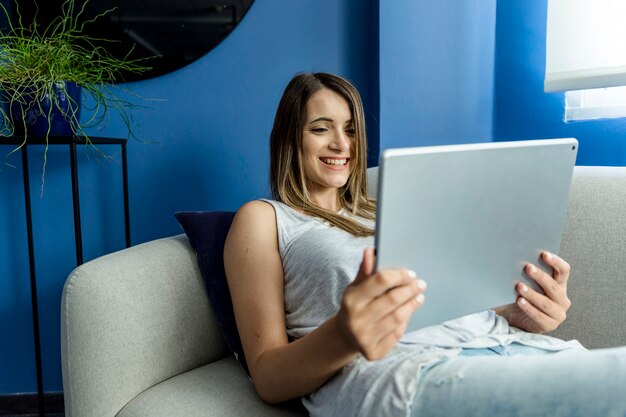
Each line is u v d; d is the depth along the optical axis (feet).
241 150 5.42
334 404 2.51
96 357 2.89
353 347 2.26
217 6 5.21
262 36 5.34
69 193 5.25
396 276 2.02
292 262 3.21
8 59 4.38
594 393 1.93
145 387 3.12
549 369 2.04
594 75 4.43
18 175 5.17
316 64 5.45
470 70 5.34
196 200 5.41
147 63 5.17
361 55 5.49
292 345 2.59
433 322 2.37
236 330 3.47
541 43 5.08
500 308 3.18
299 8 5.36
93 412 2.88
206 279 3.56
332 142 3.66
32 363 5.36
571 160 2.53
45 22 4.98
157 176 5.34
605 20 4.36
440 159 2.02
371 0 5.41
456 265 2.28
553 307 2.76
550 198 2.53
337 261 3.02
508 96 5.37
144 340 3.11
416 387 2.22
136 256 3.37
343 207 3.97
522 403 2.01
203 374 3.36
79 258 4.34
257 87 5.38
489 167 2.19
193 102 5.32
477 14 5.30
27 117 4.34
